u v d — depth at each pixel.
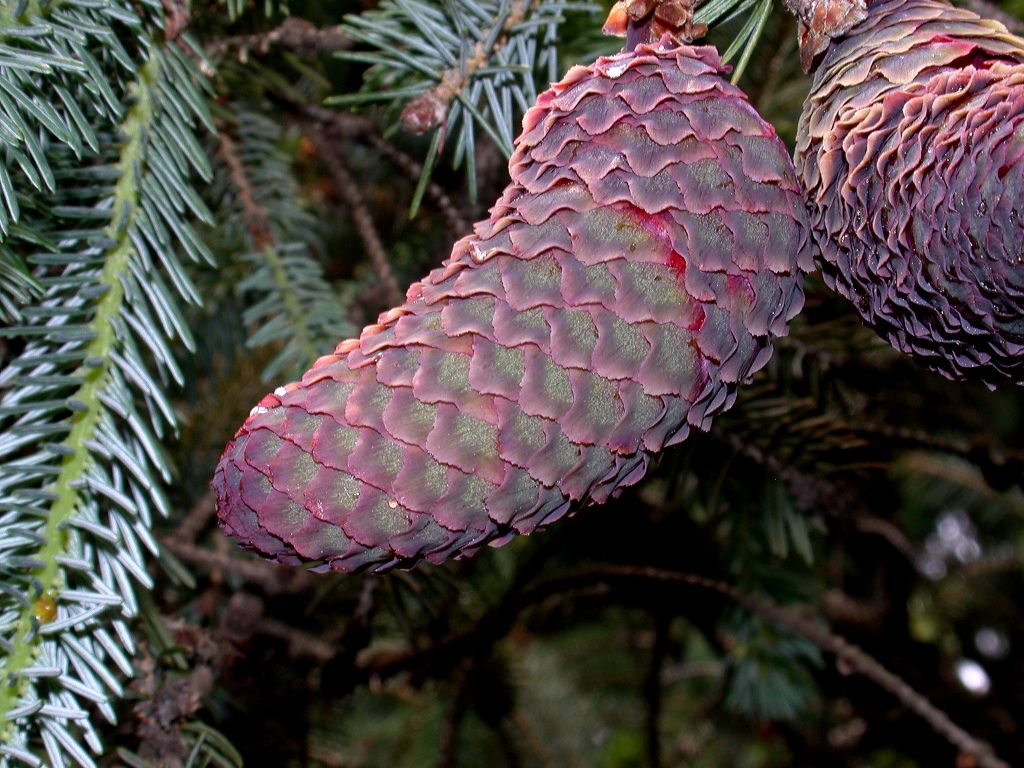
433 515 0.22
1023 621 0.63
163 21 0.27
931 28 0.23
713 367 0.22
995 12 0.30
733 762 0.62
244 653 0.34
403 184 0.44
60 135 0.24
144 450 0.30
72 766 0.26
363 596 0.34
